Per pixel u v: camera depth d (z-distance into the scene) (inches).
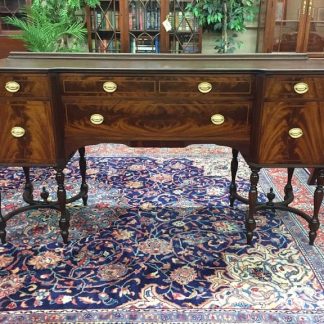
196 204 81.7
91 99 58.1
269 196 76.0
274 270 60.2
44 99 57.1
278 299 54.0
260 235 69.9
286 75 55.2
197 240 68.4
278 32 145.4
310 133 58.7
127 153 112.4
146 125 59.6
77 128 59.9
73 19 138.2
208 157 109.2
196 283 57.3
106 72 56.2
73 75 56.8
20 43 142.6
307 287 56.3
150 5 146.3
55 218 76.0
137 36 149.9
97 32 148.6
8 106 57.4
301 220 75.1
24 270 60.1
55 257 63.4
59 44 129.7
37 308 52.2
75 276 58.8
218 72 56.1
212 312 51.6
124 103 58.2
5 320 50.0
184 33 149.9
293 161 60.4
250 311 51.8
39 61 65.5
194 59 68.9
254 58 69.9
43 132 59.0
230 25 145.9
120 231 71.3
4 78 55.9
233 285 56.9
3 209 79.4
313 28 145.1
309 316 50.9
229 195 84.0
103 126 59.7
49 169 99.5
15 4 141.9
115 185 91.0
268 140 59.0
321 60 70.1
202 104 58.2
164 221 74.9
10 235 69.9
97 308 52.3
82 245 66.9
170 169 100.4
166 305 52.9
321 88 56.1
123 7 142.6
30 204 73.9
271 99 56.6
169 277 58.6
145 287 56.4
